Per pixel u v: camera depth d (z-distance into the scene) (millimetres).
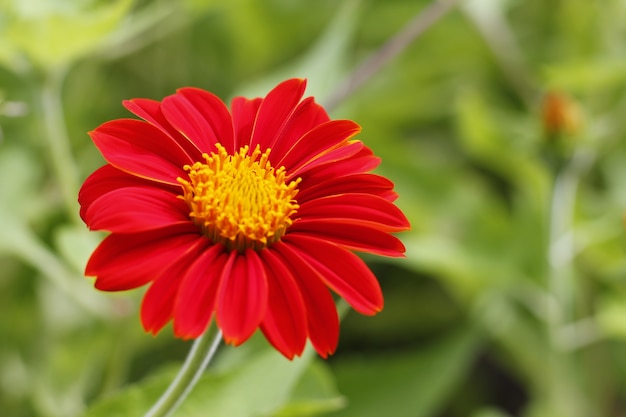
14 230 524
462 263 607
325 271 410
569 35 761
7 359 590
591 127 642
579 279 691
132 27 575
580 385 661
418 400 586
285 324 402
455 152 809
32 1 495
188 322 394
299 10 724
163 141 422
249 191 418
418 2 733
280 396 475
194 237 414
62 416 558
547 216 605
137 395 470
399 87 715
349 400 585
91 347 568
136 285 397
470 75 799
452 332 646
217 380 475
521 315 677
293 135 438
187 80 720
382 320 730
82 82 661
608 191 726
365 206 420
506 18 811
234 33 738
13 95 503
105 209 400
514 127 637
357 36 774
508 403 788
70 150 647
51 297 601
